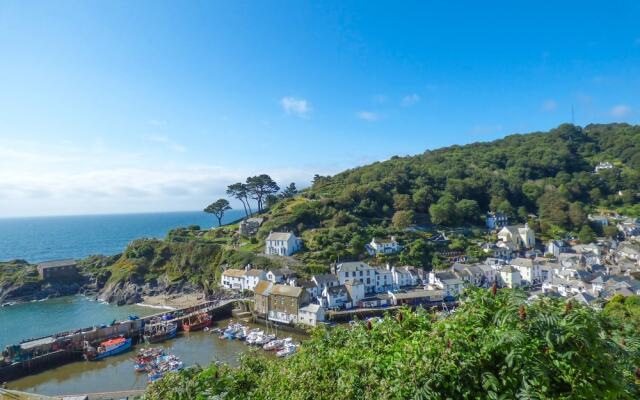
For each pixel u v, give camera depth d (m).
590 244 96.88
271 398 10.12
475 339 7.62
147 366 46.72
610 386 6.82
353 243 89.81
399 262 86.00
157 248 102.06
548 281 75.50
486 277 79.31
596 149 180.88
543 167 152.62
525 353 6.78
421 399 6.98
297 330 60.44
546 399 6.61
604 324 7.51
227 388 10.93
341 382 8.50
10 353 49.25
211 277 90.06
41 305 85.00
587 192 134.12
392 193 120.19
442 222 108.94
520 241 101.81
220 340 56.78
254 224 111.44
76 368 48.78
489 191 129.25
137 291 89.81
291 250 90.00
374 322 10.68
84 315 76.25
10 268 101.69
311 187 148.75
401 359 8.04
